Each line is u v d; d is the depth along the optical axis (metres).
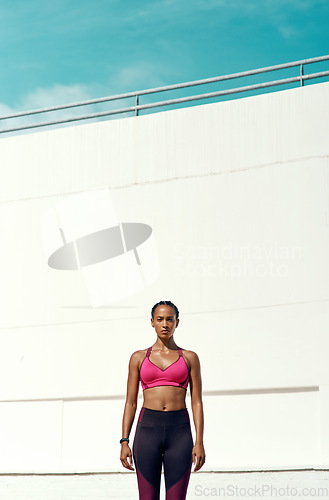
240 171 8.23
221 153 8.36
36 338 8.63
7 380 8.63
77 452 8.18
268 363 7.64
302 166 7.96
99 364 8.27
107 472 7.17
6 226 9.14
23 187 9.19
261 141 8.22
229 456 7.62
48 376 8.46
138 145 8.77
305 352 7.51
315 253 7.70
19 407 8.55
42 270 8.82
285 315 7.68
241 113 8.40
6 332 8.79
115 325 8.31
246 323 7.82
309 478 6.61
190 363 4.48
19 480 7.47
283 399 7.56
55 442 8.28
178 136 8.61
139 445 4.32
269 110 8.27
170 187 8.49
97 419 8.18
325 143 7.93
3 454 8.48
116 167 8.80
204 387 7.83
